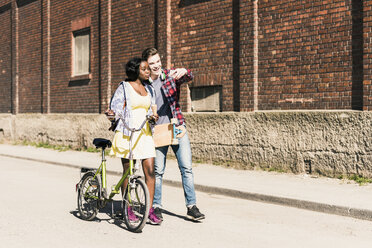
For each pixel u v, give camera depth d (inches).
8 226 212.2
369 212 233.0
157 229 209.5
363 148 320.8
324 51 351.6
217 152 418.6
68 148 619.5
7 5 775.7
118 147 205.5
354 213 238.7
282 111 370.0
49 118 661.3
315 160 346.9
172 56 476.1
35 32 708.0
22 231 203.3
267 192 284.2
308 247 182.4
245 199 289.7
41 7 692.7
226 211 252.5
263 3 391.5
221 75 427.5
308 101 361.4
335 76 344.8
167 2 474.9
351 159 327.0
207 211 252.2
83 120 595.2
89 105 603.2
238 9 412.5
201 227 214.5
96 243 184.4
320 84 353.7
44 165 473.7
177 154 225.1
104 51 564.7
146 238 193.2
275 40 383.6
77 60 630.5
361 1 329.4
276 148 372.2
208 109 445.4
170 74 219.0
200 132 433.1
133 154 203.8
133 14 525.0
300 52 366.3
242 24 403.9
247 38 399.9
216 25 432.1
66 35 643.5
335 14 344.5
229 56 420.8
